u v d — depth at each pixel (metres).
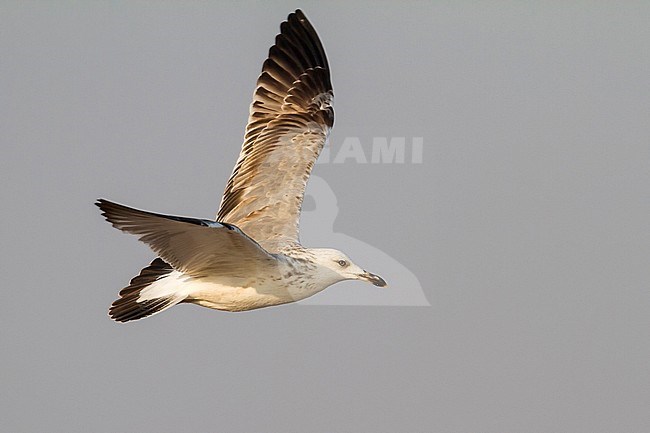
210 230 8.45
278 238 10.05
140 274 9.72
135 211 7.94
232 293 9.45
